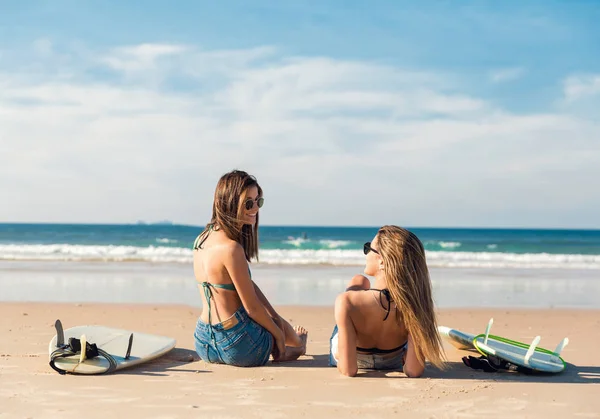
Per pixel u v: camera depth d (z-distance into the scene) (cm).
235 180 442
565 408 347
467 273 1614
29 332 611
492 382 407
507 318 785
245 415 329
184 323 697
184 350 512
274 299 1003
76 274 1435
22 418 319
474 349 513
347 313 414
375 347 431
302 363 470
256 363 454
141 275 1419
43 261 1884
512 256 2402
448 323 738
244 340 443
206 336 452
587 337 623
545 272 1666
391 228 419
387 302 412
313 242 3769
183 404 348
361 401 358
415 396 369
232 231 439
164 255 2170
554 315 813
